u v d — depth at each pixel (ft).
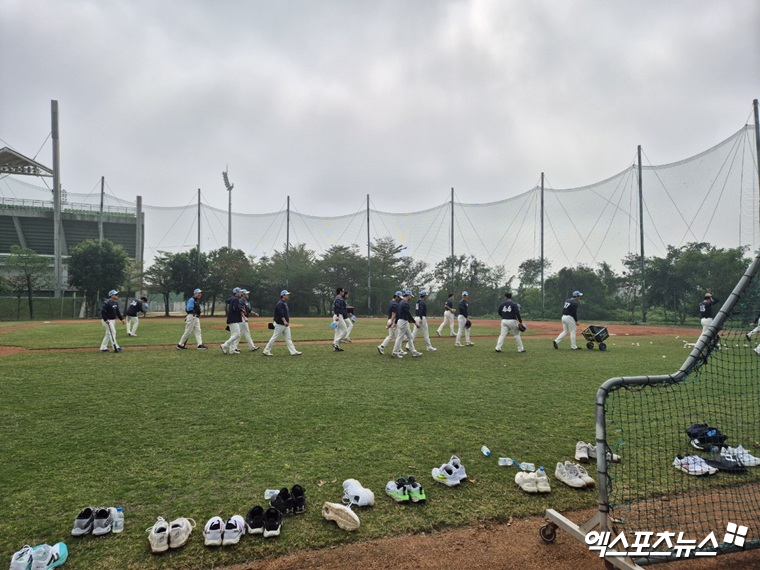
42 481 13.07
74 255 132.98
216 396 23.71
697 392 24.56
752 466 14.69
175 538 9.97
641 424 19.04
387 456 15.24
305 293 154.71
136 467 14.15
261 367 33.73
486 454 15.37
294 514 11.48
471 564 9.63
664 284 105.09
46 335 61.11
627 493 12.87
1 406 21.43
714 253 95.61
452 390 25.58
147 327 79.36
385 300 153.17
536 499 12.44
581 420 19.61
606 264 116.37
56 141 145.38
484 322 112.57
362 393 24.66
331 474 13.76
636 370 32.94
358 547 10.16
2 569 9.04
